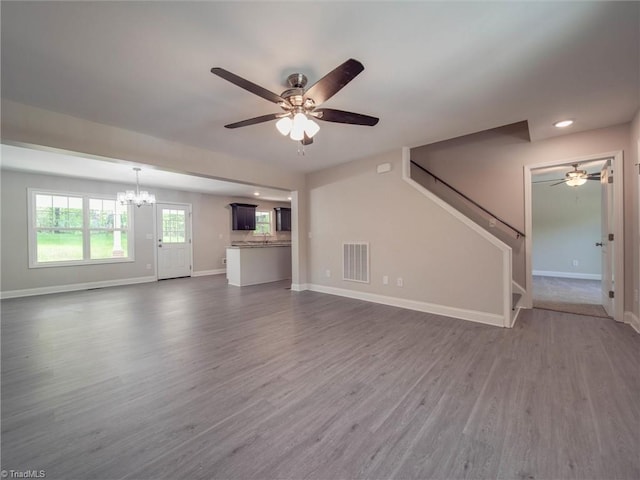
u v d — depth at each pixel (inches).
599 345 103.1
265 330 124.9
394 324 130.9
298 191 209.2
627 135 122.0
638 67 79.4
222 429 62.0
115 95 94.4
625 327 121.3
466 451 54.9
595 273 248.8
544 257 270.1
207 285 242.2
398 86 90.0
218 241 318.0
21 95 94.3
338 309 157.9
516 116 113.3
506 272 125.0
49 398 73.9
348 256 187.0
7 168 191.0
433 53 73.7
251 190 283.4
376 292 172.6
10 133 97.7
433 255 147.3
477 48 71.8
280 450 55.9
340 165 188.9
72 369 89.7
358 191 179.3
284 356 98.4
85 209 229.9
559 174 235.6
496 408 67.9
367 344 108.0
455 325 128.3
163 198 274.5
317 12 59.6
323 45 70.4
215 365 92.2
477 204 165.9
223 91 92.0
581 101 100.7
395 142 145.4
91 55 73.6
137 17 60.2
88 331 125.3
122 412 68.0
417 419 64.6
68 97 95.6
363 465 52.1
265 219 362.0
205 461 53.3
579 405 68.2
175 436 59.9
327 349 103.9
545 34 66.6
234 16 60.5
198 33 65.7
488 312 130.2
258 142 141.3
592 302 165.6
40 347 107.5
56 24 62.0
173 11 58.7
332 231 196.2
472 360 93.4
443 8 58.7
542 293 191.5
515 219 154.9
